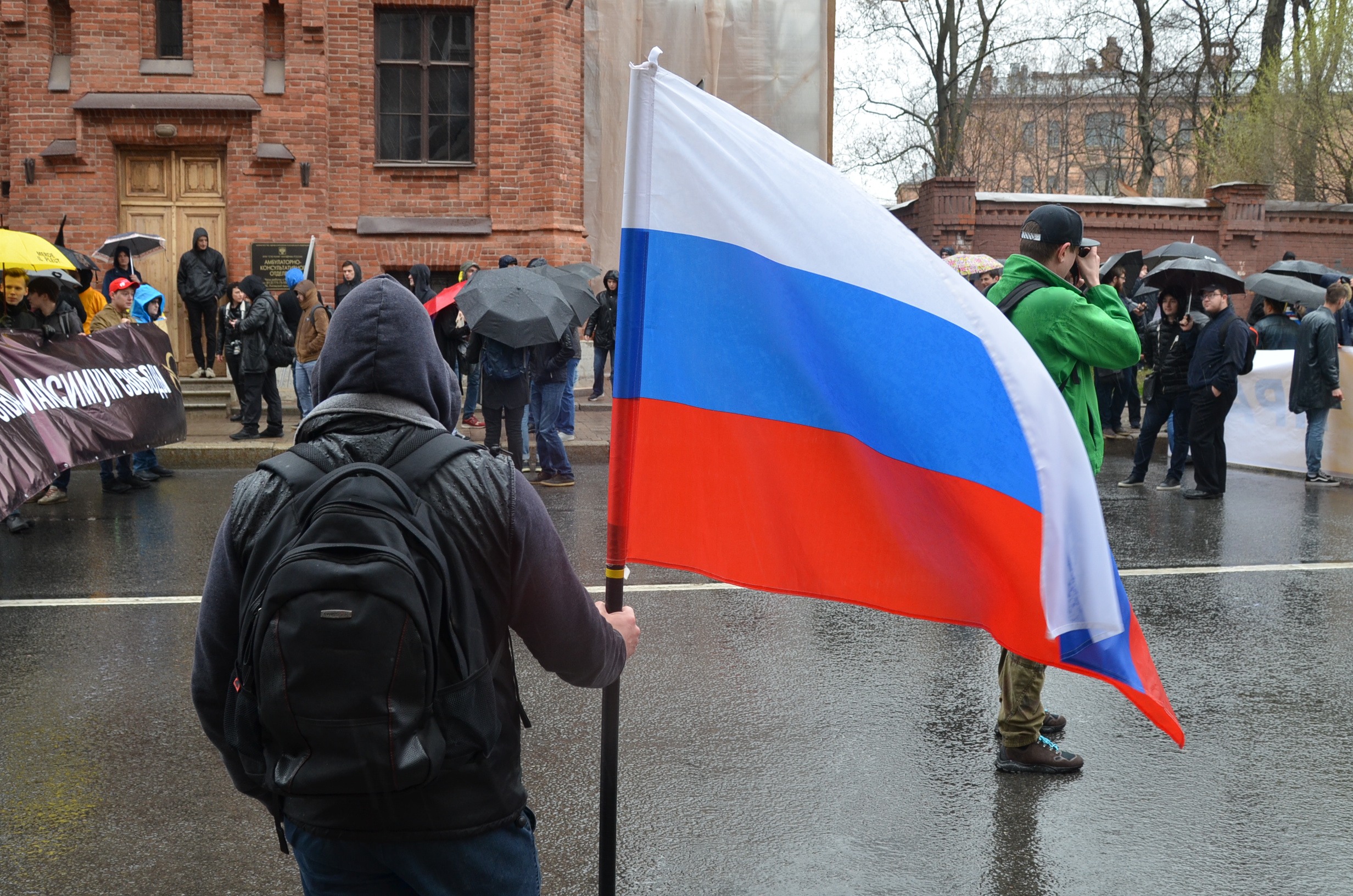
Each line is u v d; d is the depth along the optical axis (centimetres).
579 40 1645
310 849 178
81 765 420
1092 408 423
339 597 158
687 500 253
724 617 625
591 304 1075
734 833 370
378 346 186
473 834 177
